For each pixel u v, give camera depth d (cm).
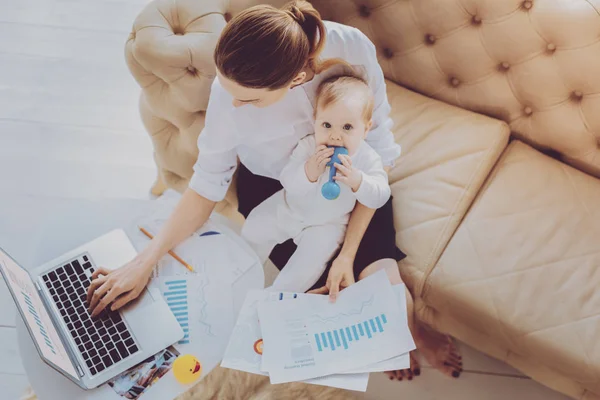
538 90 146
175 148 149
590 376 127
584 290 132
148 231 127
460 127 152
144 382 109
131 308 116
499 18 140
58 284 118
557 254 136
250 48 90
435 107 158
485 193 145
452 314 141
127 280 115
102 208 130
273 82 94
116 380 109
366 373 111
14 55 218
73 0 229
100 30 224
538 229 139
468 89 156
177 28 133
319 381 111
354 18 158
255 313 118
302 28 96
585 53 134
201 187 126
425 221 141
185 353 113
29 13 226
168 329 113
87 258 121
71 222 128
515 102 152
